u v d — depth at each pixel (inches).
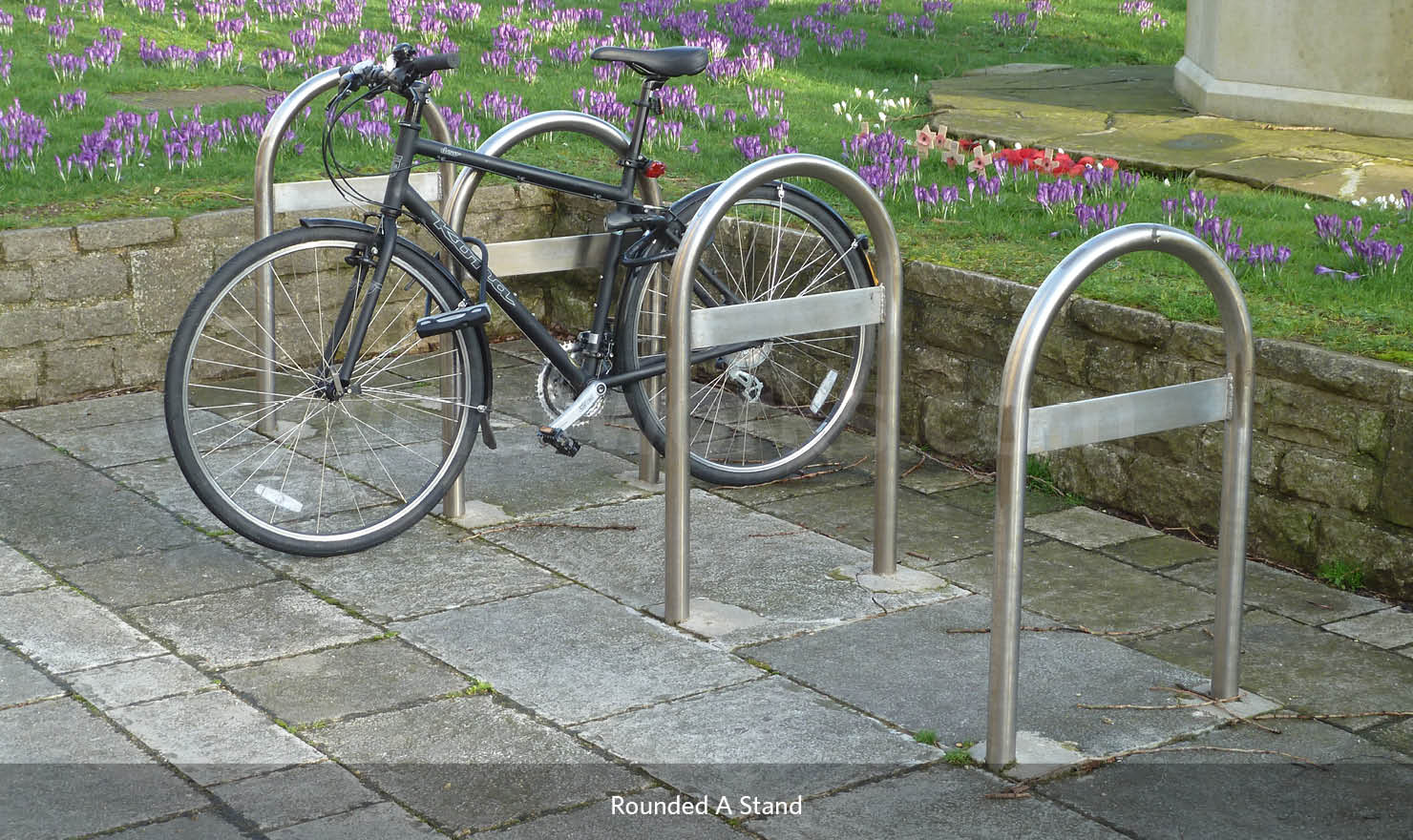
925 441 193.0
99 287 206.7
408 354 233.6
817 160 138.2
